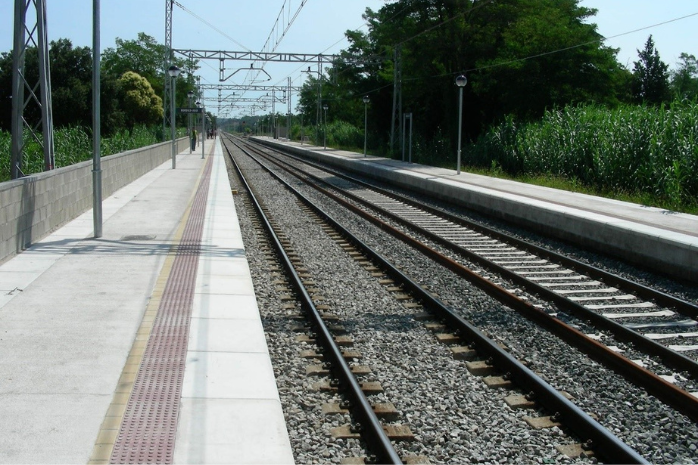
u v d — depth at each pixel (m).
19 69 13.80
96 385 5.58
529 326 8.15
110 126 47.44
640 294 9.72
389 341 7.52
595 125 23.84
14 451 4.39
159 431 4.78
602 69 37.34
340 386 6.11
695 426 5.50
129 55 80.88
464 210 20.48
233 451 4.53
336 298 9.44
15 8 13.62
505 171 29.73
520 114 39.28
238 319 7.67
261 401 5.39
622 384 6.34
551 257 12.34
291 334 7.68
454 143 44.03
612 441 4.85
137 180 26.02
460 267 10.99
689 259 10.97
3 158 21.20
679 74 80.31
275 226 16.11
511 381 6.30
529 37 37.97
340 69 63.06
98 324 7.27
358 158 43.03
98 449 4.47
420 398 5.93
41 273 9.59
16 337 6.74
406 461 4.79
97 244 11.98
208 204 19.03
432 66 45.06
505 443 5.11
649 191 19.02
